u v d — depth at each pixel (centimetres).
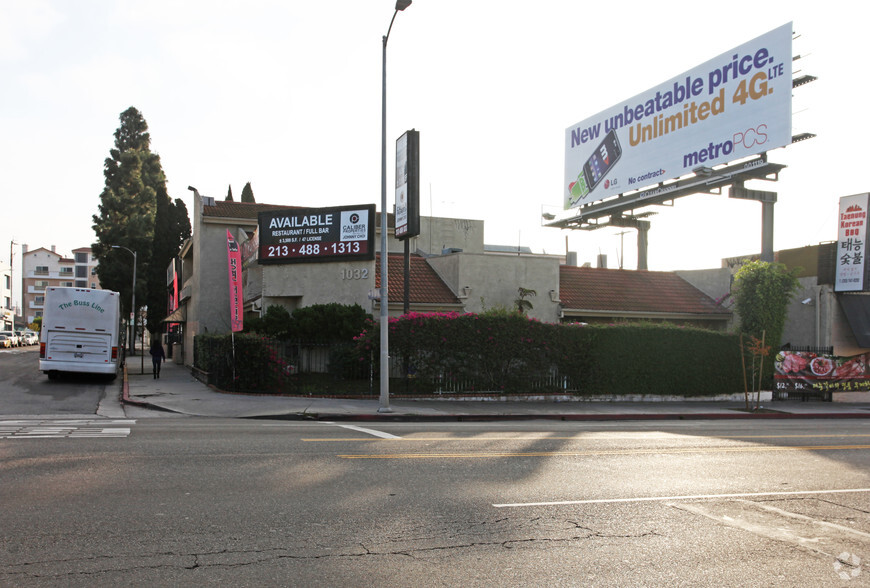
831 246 2828
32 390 2208
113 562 514
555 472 920
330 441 1148
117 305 2528
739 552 586
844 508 764
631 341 2359
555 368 2292
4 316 10275
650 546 595
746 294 2606
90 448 998
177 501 698
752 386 2502
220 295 3403
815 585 511
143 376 2941
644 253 3897
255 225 3453
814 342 2870
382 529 622
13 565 502
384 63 1862
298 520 642
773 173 2794
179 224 5859
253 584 478
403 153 2205
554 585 493
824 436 1459
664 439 1320
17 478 782
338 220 2672
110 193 5750
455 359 2191
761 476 938
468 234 4053
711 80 3017
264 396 2028
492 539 602
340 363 2347
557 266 2952
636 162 3453
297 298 2733
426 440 1202
